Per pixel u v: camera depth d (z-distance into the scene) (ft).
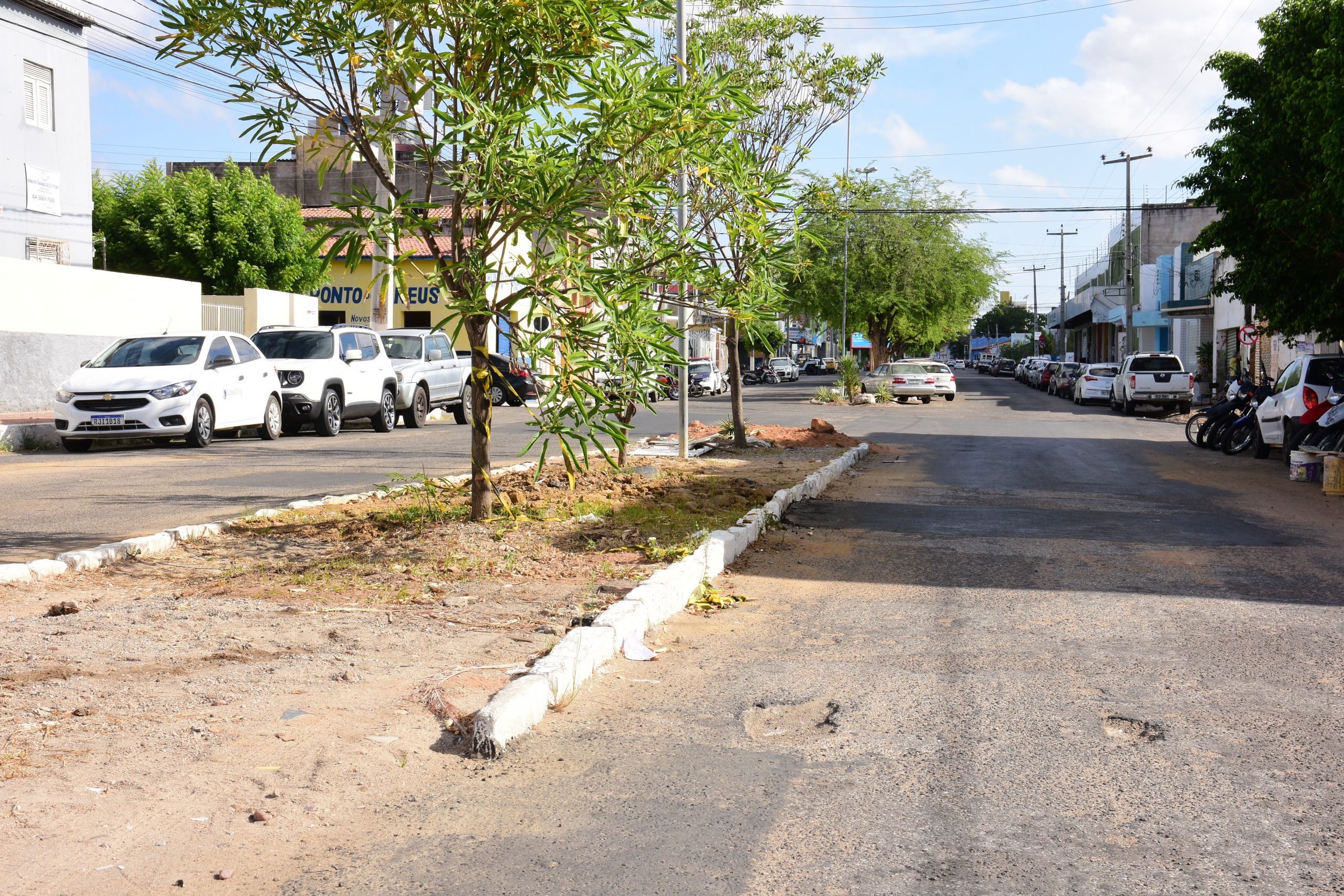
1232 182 60.54
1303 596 23.59
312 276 122.42
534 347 22.04
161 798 11.93
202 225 115.75
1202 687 16.93
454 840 11.29
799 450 55.52
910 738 14.60
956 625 20.90
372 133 25.62
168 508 33.42
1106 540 30.96
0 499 35.37
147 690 15.29
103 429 53.47
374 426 70.85
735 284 25.98
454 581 22.65
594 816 11.97
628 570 23.38
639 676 17.44
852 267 173.06
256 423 60.75
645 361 22.44
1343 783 13.05
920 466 53.31
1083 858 11.02
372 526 28.40
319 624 19.17
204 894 10.03
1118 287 231.09
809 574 25.84
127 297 79.36
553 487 34.91
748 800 12.48
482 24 23.47
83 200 86.48
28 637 17.79
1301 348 100.89
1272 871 10.74
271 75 24.79
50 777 12.28
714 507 32.53
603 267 23.73
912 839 11.44
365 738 13.87
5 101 78.28
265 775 12.64
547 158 22.49
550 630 18.84
